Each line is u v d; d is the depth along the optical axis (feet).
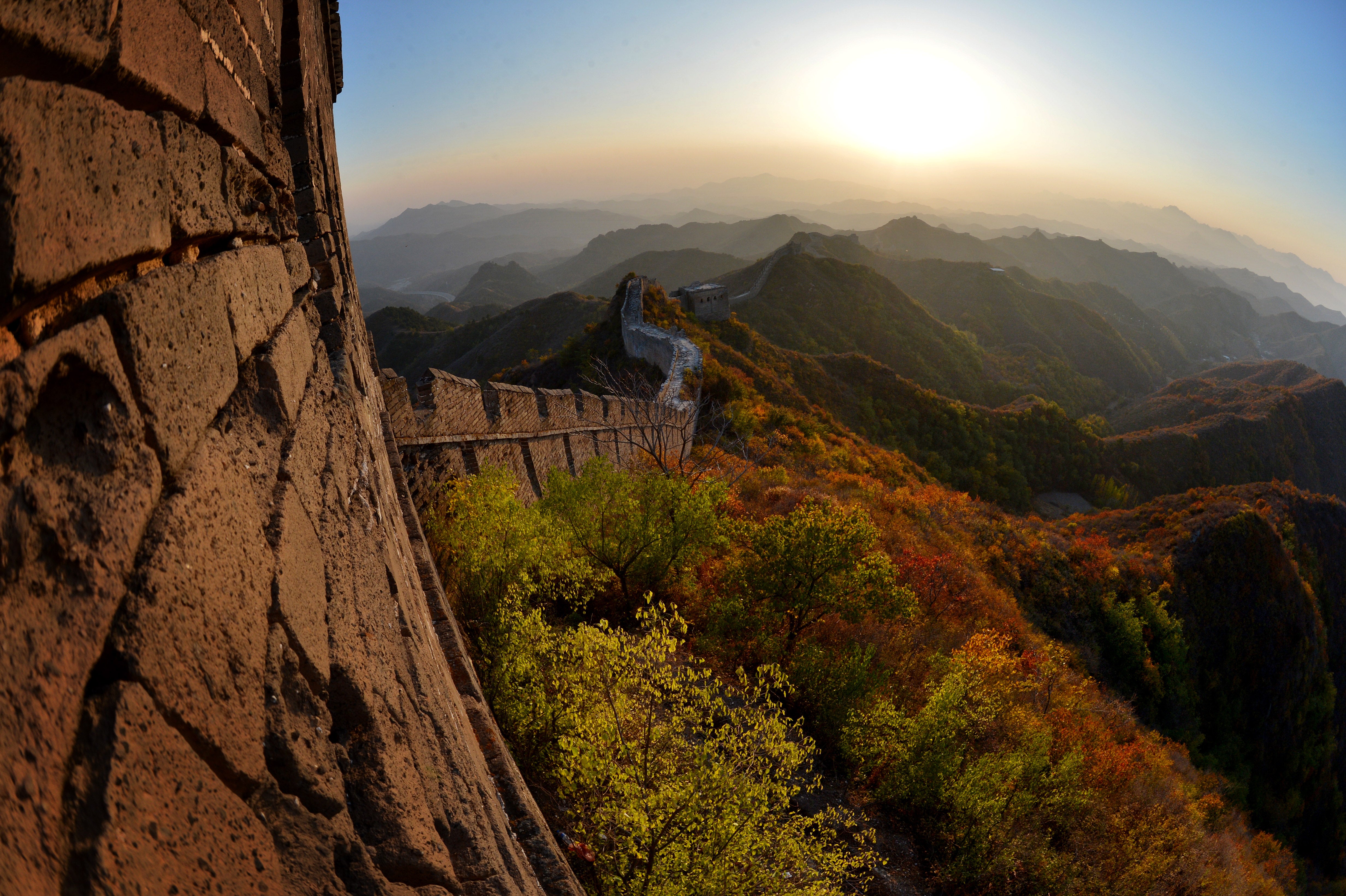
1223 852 38.73
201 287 5.69
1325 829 112.78
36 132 3.34
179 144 5.62
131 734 3.50
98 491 3.78
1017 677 39.75
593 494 31.19
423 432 28.19
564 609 30.19
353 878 5.47
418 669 9.66
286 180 11.09
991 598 58.03
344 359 14.10
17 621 3.03
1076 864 27.76
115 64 4.29
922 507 81.25
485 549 22.66
